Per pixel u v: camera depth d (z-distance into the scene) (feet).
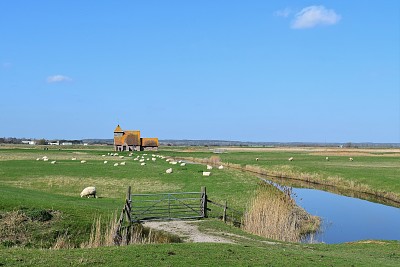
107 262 52.54
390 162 331.77
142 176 201.67
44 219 82.48
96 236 77.66
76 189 153.79
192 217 103.71
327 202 163.32
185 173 217.77
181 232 86.94
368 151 599.98
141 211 107.34
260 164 319.68
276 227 98.07
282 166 290.76
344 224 121.29
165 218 100.99
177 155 469.57
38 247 72.69
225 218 105.81
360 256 69.26
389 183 192.03
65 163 274.57
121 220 85.87
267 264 56.03
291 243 84.33
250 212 105.09
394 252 77.15
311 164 307.78
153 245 63.57
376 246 83.56
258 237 88.07
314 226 116.37
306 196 178.60
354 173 230.68
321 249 78.54
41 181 171.73
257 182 184.14
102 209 97.71
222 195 144.46
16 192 111.65
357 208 150.61
